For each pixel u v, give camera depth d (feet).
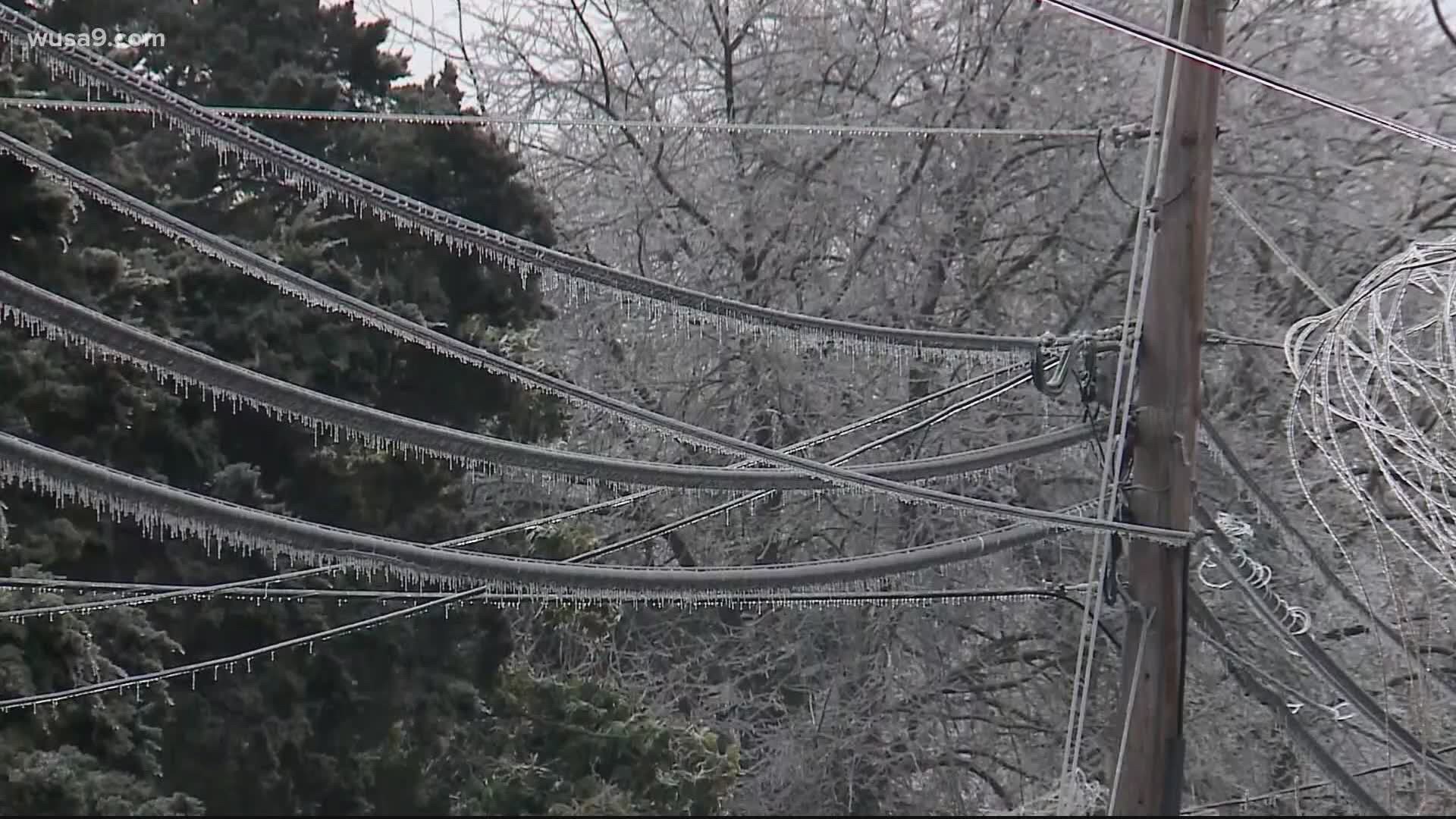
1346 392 117.80
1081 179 262.06
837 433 138.21
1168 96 131.64
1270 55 266.16
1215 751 231.50
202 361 94.53
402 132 201.77
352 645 179.73
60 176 103.55
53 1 190.90
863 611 254.88
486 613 192.34
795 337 127.24
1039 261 270.26
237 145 105.81
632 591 106.93
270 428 174.60
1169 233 123.54
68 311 90.68
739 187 272.92
